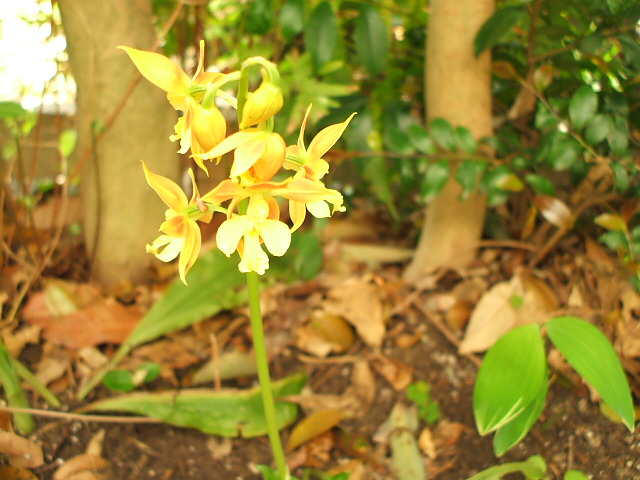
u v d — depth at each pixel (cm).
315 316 58
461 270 60
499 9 53
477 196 60
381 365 55
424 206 71
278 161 31
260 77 64
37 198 67
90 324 55
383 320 58
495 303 55
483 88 56
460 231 60
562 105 52
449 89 56
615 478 45
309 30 56
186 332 57
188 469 48
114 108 56
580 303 54
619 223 50
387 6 64
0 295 55
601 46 50
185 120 32
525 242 62
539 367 42
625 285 51
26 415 47
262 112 30
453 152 54
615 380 40
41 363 52
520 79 53
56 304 55
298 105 58
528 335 43
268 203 32
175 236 34
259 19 58
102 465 47
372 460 49
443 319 57
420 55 65
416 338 56
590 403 49
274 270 60
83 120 58
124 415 50
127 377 50
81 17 54
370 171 62
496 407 41
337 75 64
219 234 32
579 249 58
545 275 58
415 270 63
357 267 65
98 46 55
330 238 69
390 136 57
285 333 57
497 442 43
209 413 49
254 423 49
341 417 50
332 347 56
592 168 54
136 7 56
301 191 31
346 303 58
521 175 58
